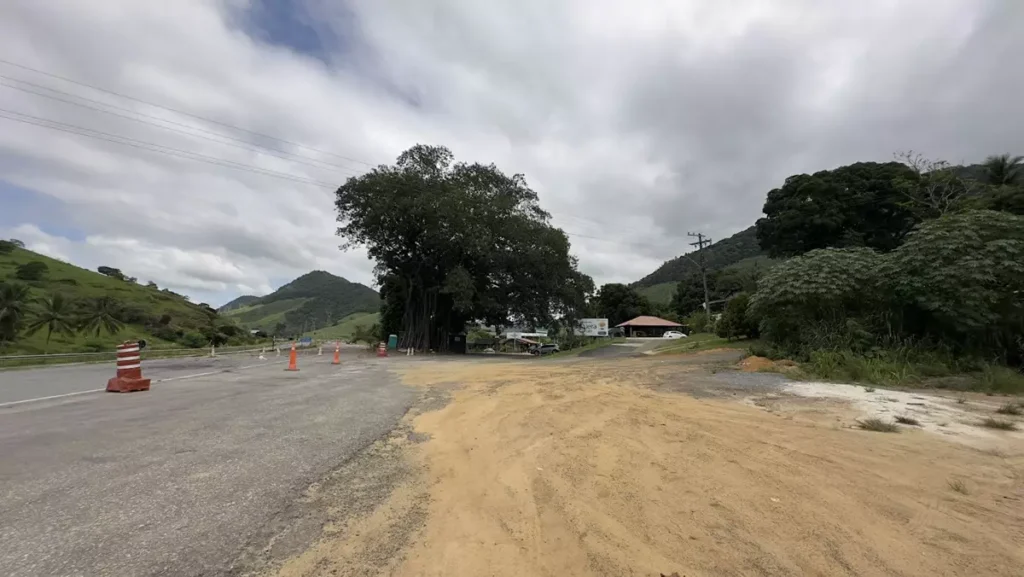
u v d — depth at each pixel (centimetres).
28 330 3928
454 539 339
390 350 4081
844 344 1448
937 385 1120
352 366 1986
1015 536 351
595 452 571
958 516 386
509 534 348
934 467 510
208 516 368
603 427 712
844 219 3678
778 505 404
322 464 512
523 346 6656
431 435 664
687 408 873
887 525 367
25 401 924
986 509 400
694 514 385
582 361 2384
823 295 1517
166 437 616
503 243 4019
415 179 3816
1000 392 1032
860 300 1529
